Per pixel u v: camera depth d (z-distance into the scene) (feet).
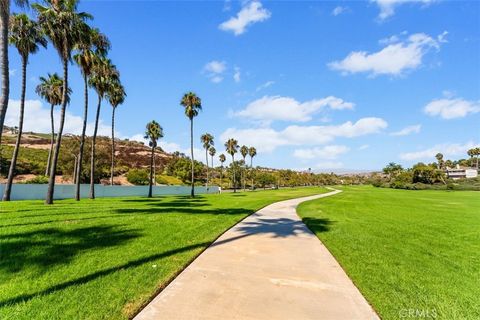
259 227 35.65
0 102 21.84
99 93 88.12
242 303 13.65
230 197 106.32
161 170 268.00
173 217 41.22
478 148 447.42
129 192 123.34
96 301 13.32
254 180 306.55
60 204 59.88
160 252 21.98
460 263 21.24
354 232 33.04
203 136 202.39
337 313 12.87
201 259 20.95
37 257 19.51
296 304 13.70
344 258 21.86
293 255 22.65
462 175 399.85
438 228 37.14
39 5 57.72
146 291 14.58
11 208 48.39
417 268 19.77
